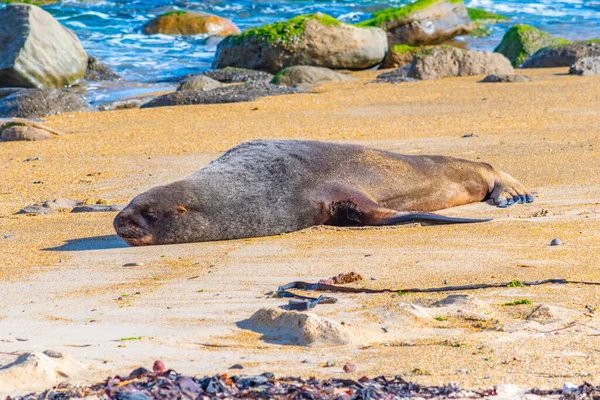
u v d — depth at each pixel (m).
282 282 26.94
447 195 40.16
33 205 43.16
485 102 76.00
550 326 21.22
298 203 36.38
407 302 23.62
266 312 21.61
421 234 33.88
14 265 30.91
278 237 35.47
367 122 67.44
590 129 59.09
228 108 77.62
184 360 18.88
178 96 83.25
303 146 38.59
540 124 62.56
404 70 103.19
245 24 154.12
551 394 16.59
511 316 22.31
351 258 30.00
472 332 20.89
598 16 163.75
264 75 104.25
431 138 58.66
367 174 38.38
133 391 15.10
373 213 36.28
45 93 80.75
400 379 17.06
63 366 17.69
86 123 72.38
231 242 34.97
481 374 17.73
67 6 161.38
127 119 73.62
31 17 99.00
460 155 51.28
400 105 76.75
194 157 55.22
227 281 27.34
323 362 18.66
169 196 34.91
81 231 37.22
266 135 62.53
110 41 134.62
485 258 28.97
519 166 47.44
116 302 24.92
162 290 26.34
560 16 164.00
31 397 15.58
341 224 37.06
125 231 34.25
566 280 25.41
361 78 103.62
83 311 23.95
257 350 19.67
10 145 62.31
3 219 40.34
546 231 32.91
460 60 100.56
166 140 61.84
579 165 46.88
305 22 114.00
